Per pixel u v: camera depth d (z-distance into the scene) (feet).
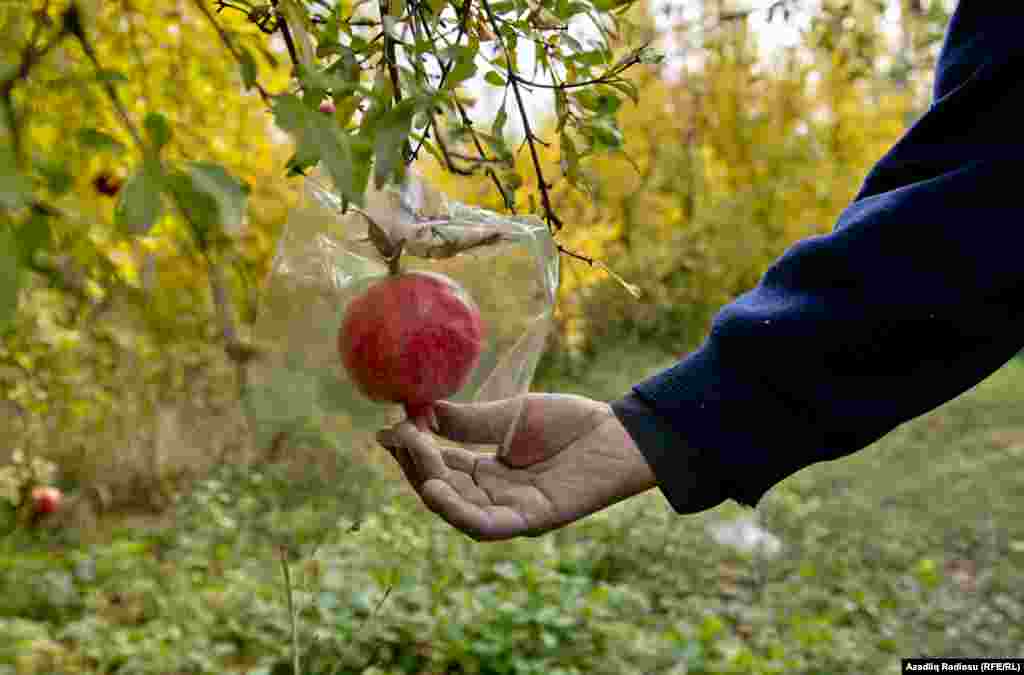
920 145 3.77
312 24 3.26
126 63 7.95
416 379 3.39
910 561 20.93
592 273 14.76
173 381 22.20
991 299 3.48
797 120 27.27
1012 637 16.79
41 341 11.81
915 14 11.85
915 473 27.43
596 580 18.80
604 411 3.76
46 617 16.63
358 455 3.55
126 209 2.10
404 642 13.57
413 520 14.11
